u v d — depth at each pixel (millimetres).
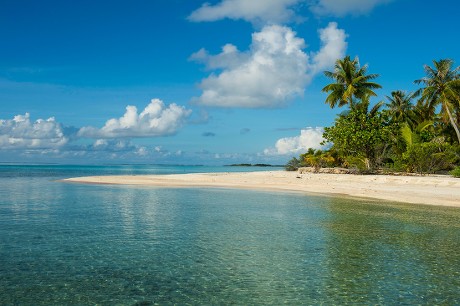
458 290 10305
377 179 43938
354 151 57625
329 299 9719
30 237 16016
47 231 17266
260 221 20250
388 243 15477
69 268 11945
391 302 9539
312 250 14328
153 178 57469
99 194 34344
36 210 23734
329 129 57844
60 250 13984
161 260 12875
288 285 10688
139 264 12438
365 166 55781
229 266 12320
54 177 72500
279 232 17438
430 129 65062
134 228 18109
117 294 9945
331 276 11422
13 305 9180
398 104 69625
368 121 56406
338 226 18984
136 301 9516
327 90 63125
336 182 44719
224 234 16938
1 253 13508
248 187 43031
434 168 52250
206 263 12602
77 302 9398
